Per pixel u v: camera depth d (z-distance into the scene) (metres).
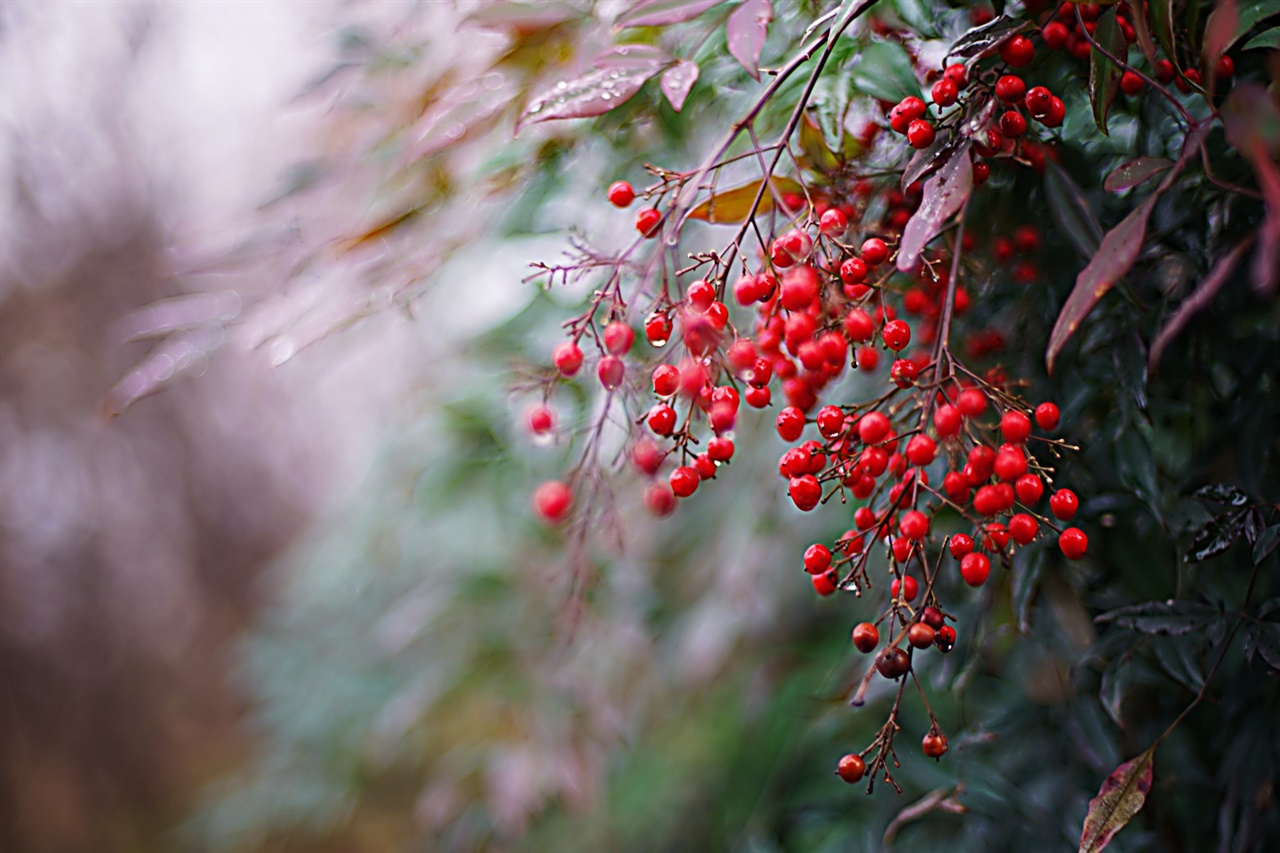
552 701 0.89
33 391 1.71
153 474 1.87
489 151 0.61
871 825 0.65
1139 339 0.54
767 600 0.74
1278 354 0.54
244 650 1.34
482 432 0.87
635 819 0.95
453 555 0.95
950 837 0.63
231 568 1.95
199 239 0.65
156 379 0.59
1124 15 0.50
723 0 0.50
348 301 0.60
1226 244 0.53
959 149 0.47
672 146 0.63
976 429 0.55
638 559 0.90
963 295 0.55
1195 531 0.54
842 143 0.54
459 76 0.61
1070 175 0.54
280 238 0.64
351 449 2.03
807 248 0.48
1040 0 0.50
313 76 0.67
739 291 0.49
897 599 0.48
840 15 0.48
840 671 0.68
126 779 1.79
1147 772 0.49
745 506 0.74
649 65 0.51
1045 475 0.48
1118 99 0.54
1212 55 0.44
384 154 0.64
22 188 1.64
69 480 1.76
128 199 1.70
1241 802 0.54
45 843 1.71
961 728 0.62
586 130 0.61
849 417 0.51
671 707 0.97
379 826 1.28
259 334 0.59
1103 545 0.56
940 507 0.52
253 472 2.00
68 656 1.76
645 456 0.54
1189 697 0.58
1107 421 0.55
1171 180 0.45
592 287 0.63
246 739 1.86
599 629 0.89
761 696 0.80
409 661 1.10
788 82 0.56
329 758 1.10
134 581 1.85
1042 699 0.61
